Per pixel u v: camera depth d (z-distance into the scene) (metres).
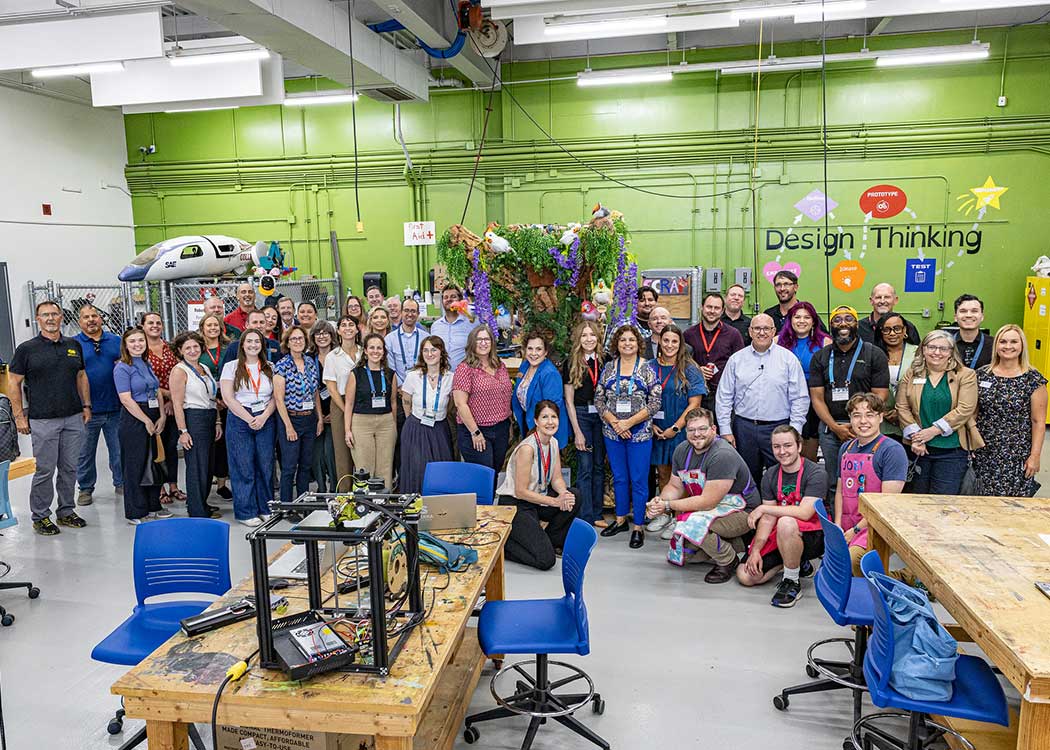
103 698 3.39
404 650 2.33
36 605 4.39
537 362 5.27
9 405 4.37
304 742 2.30
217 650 2.37
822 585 3.22
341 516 2.22
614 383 5.13
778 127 9.59
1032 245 9.20
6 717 3.24
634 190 10.10
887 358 5.02
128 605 4.38
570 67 10.02
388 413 5.58
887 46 9.23
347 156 10.81
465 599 2.70
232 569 4.82
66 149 10.45
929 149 9.28
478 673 3.29
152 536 3.16
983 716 2.36
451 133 10.49
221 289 9.29
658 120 9.89
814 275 9.77
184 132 11.25
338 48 7.03
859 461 4.20
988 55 8.75
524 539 4.79
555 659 3.66
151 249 9.21
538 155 10.23
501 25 8.11
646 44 9.78
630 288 5.92
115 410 6.41
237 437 5.54
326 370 5.74
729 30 9.55
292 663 2.14
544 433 4.79
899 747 2.75
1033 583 2.55
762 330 4.93
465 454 5.46
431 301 9.71
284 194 11.12
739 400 5.12
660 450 5.29
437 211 10.73
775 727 3.08
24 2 7.15
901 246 9.51
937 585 2.63
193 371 5.53
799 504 4.36
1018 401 4.26
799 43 9.42
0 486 4.30
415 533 2.48
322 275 11.19
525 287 6.02
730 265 9.98
